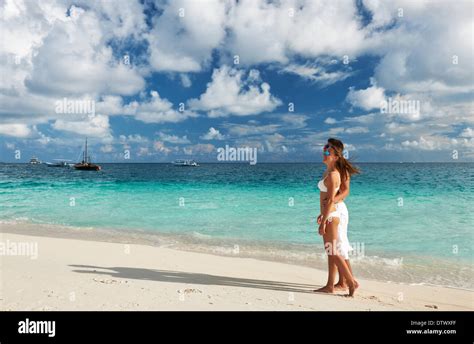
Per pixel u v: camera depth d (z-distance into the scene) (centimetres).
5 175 4578
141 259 748
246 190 2402
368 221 1292
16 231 1141
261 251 901
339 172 546
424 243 980
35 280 532
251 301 482
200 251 898
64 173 5094
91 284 524
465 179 2678
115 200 1933
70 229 1190
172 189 2498
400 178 2842
